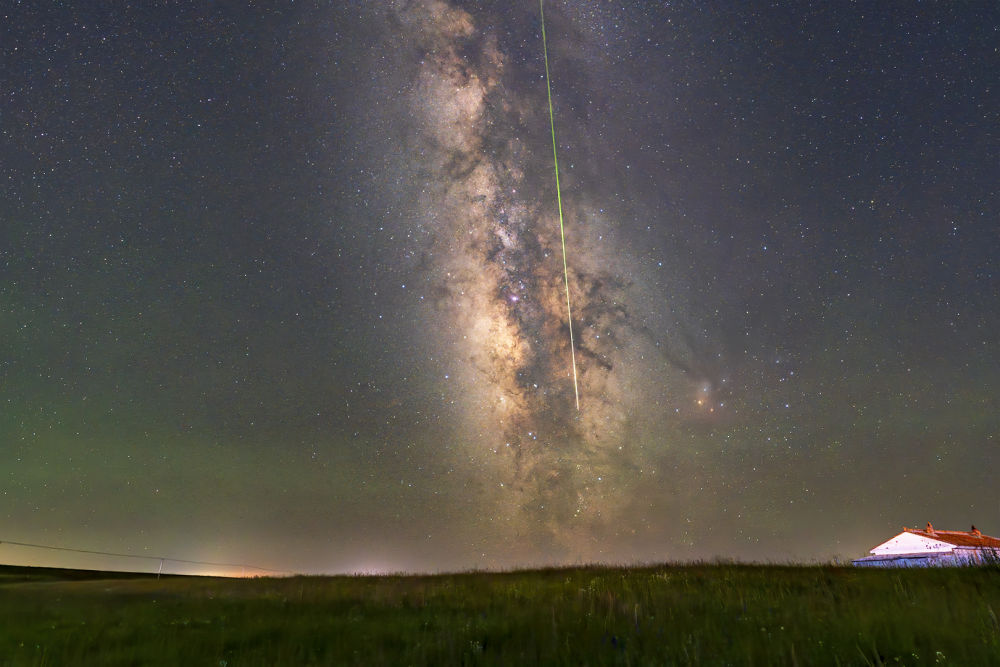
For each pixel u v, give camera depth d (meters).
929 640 5.47
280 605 12.07
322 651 7.13
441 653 6.36
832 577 12.66
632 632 6.50
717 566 17.64
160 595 14.89
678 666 5.21
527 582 15.70
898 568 13.24
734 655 5.30
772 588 10.92
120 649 7.58
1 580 19.66
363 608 11.31
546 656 5.83
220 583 18.78
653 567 18.91
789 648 5.46
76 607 12.09
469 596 12.55
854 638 5.64
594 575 16.98
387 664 6.16
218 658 6.87
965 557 12.90
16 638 8.41
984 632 5.45
